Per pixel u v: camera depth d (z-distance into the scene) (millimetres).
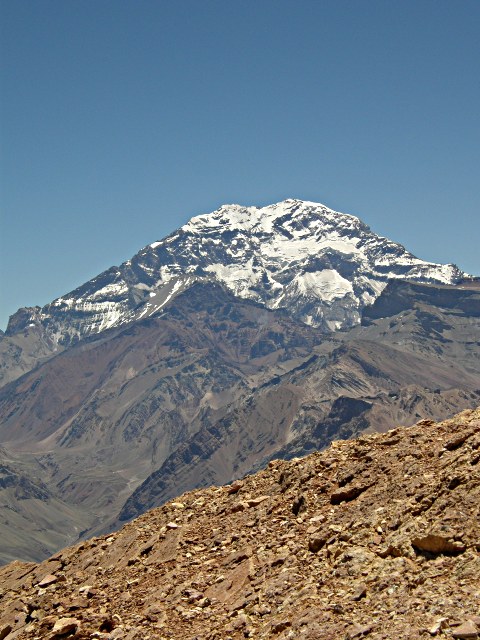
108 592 34594
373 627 25141
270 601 29094
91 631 30875
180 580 33344
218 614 29938
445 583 26109
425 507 30031
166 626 29953
